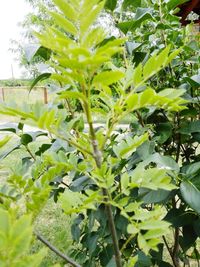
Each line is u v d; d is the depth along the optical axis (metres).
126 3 1.71
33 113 0.74
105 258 1.59
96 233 1.59
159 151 1.86
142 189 1.28
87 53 0.58
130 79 0.93
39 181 1.04
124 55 1.58
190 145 2.01
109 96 0.93
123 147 0.98
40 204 0.85
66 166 0.94
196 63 1.95
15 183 0.97
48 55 1.61
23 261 0.44
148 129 1.67
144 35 1.94
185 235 1.49
